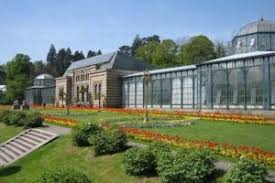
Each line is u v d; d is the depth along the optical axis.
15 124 39.88
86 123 25.41
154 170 16.86
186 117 40.50
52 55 181.75
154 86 60.59
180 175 14.31
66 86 90.50
